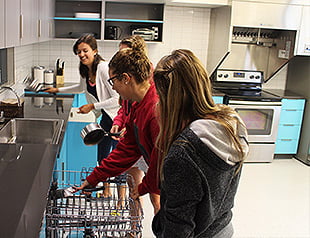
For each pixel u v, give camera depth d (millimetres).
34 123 2891
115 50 5035
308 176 4664
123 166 1980
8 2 2217
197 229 1318
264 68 5305
